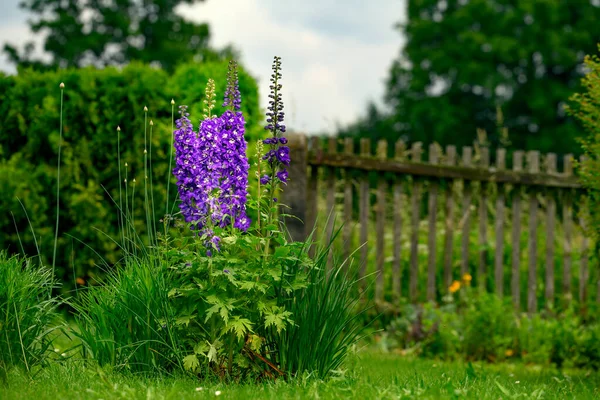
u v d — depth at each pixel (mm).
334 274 4320
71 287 7738
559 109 23281
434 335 7164
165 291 4078
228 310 4027
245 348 4191
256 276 4086
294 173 7375
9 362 3922
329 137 7652
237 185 4176
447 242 8125
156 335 4133
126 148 7758
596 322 8094
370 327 7863
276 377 4156
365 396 3506
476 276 8852
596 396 4328
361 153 7734
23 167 7922
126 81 7781
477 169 8086
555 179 8297
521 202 8859
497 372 5824
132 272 4277
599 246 6027
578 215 5941
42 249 7738
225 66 7559
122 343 4156
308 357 4164
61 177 7781
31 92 7953
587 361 6805
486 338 7051
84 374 4000
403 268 8734
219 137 4090
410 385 3916
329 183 7707
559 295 8773
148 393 3395
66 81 7824
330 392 3570
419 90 23609
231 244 4191
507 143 9352
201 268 4062
